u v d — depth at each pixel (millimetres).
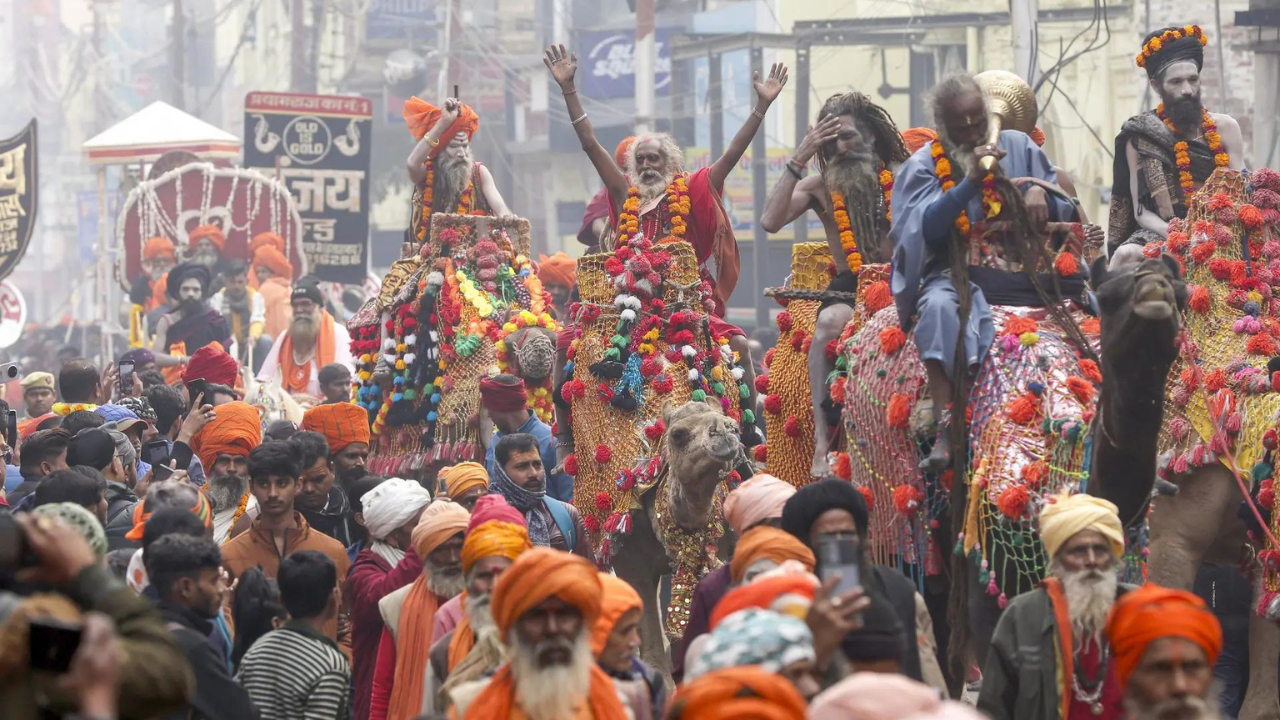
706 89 88188
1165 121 26125
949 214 18875
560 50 27406
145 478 26078
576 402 25328
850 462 20922
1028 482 17703
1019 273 19406
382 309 31953
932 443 19484
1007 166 19844
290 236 61594
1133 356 16641
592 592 12859
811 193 23609
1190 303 23156
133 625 11453
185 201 61000
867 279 21859
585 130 27312
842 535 15703
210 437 25484
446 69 106250
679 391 24969
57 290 181625
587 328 25531
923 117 80438
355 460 27062
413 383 31234
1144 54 26391
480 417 29891
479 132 110750
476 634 15398
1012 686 15438
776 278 77062
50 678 9992
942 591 20000
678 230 26219
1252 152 63281
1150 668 12539
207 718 15430
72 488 21156
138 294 60031
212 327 48156
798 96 78062
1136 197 26203
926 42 79375
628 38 93812
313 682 17172
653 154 26859
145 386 35094
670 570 24734
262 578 18562
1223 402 22406
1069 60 64188
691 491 22703
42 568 11945
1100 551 15398
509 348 29812
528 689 12828
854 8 84312
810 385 23000
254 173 61469
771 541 14812
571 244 106938
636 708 13977
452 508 18047
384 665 18203
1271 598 20953
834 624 12094
